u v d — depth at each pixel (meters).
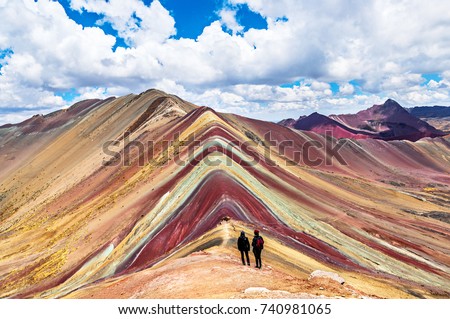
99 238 41.41
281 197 43.22
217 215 29.34
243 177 40.84
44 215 72.06
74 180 88.62
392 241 44.41
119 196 53.38
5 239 62.41
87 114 183.62
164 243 30.19
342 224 44.22
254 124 133.12
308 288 13.99
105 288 19.80
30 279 39.00
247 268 16.67
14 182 129.75
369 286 23.30
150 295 14.34
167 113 104.19
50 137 185.38
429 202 89.31
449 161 173.88
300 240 30.64
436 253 44.53
